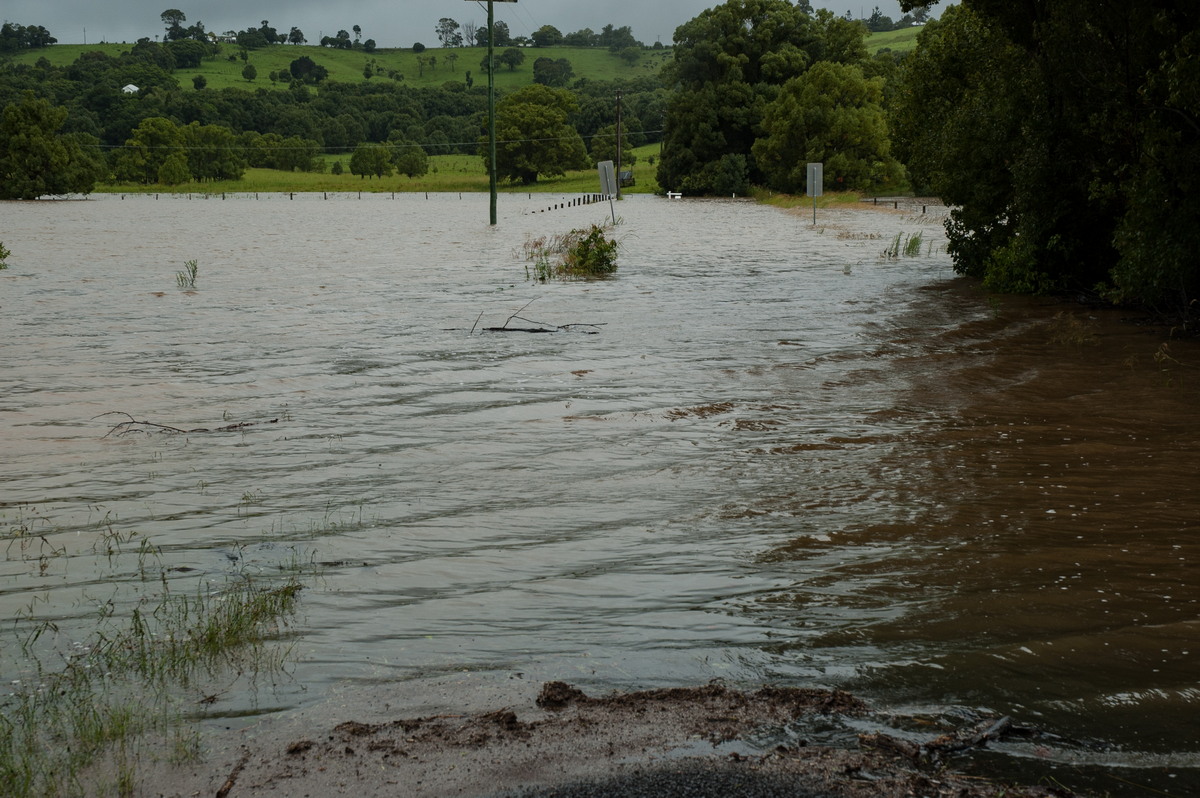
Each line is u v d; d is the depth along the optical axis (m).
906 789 3.45
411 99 191.25
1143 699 4.16
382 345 14.60
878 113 81.62
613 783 3.51
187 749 3.82
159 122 132.88
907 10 22.88
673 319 17.08
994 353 13.62
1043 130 18.45
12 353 13.82
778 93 94.25
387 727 3.97
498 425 9.72
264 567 5.93
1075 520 6.62
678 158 98.25
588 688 4.35
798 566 5.84
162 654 4.68
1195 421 9.55
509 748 3.78
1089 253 19.52
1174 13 15.10
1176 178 14.57
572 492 7.45
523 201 94.06
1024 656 4.57
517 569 5.86
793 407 10.45
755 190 95.06
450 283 23.11
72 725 4.03
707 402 10.73
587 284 22.75
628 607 5.26
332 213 67.00
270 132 165.50
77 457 8.51
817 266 26.73
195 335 15.47
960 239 23.42
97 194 114.19
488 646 4.80
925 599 5.29
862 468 8.05
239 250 33.44
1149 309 17.14
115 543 6.36
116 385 11.70
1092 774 3.59
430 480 7.80
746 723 3.96
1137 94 16.28
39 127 95.00
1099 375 12.00
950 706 4.12
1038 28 18.22
